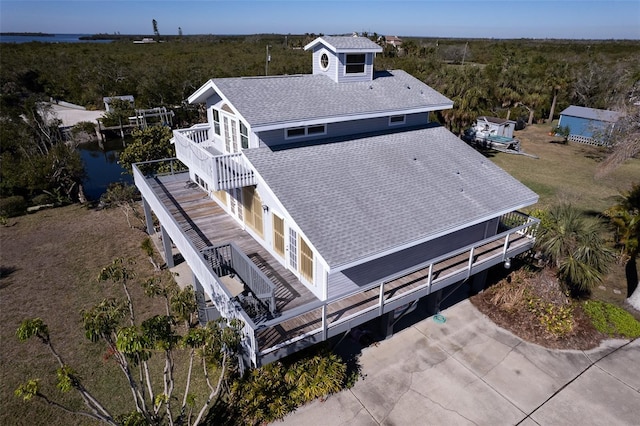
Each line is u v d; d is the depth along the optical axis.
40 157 27.06
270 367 11.60
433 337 14.48
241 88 15.94
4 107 39.03
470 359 13.46
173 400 11.70
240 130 15.78
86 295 16.67
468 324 15.17
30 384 6.96
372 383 12.47
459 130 37.75
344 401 11.81
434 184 14.88
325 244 10.99
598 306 15.83
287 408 11.38
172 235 15.62
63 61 88.06
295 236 12.67
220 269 13.75
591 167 35.28
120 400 11.86
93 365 13.11
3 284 17.45
